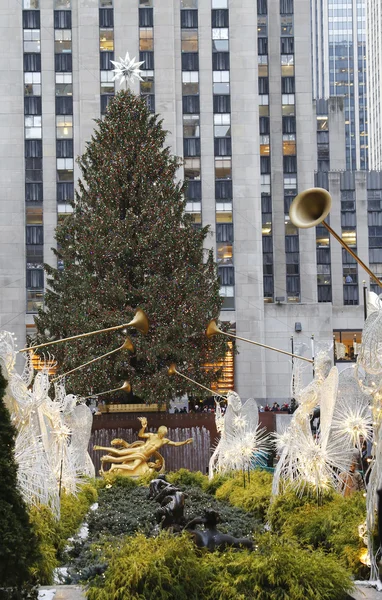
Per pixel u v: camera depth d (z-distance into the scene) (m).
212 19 78.94
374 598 11.67
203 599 11.38
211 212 77.00
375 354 13.22
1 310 73.94
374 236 95.38
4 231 74.88
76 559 15.85
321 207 10.95
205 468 45.22
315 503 16.89
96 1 77.38
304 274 84.75
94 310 47.28
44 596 12.04
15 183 75.56
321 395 16.72
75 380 45.94
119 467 32.88
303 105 86.81
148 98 76.88
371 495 13.05
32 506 15.85
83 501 22.16
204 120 77.94
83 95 76.38
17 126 76.19
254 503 21.02
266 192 86.00
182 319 47.47
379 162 157.25
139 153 51.66
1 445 10.59
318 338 76.75
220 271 76.12
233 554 12.27
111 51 77.12
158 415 46.28
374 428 13.41
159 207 50.66
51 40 77.44
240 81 78.31
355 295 94.50
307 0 87.75
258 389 74.44
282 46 87.44
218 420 28.55
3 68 76.44
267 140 86.69
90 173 52.31
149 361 47.09
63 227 52.09
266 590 11.42
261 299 75.81
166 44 77.38
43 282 74.94
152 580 11.28
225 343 50.31
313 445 17.00
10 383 13.95
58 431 19.27
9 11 77.12
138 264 50.25
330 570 11.77
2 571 10.14
